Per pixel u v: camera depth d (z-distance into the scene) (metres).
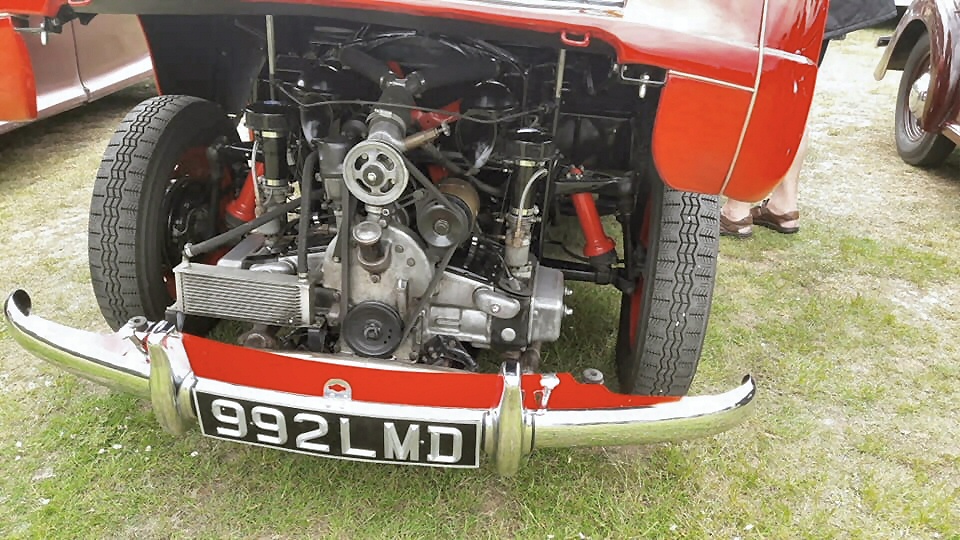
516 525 2.19
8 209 4.26
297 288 2.18
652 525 2.21
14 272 3.54
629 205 2.59
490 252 2.45
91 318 3.20
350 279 2.21
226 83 2.81
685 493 2.34
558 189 2.51
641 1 1.71
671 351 2.27
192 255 2.27
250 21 2.44
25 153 5.20
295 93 2.36
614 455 2.47
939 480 2.50
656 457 2.47
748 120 1.66
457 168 2.32
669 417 1.84
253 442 1.94
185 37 2.64
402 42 2.24
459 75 2.19
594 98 2.53
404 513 2.20
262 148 2.36
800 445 2.62
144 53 6.11
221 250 2.85
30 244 3.84
